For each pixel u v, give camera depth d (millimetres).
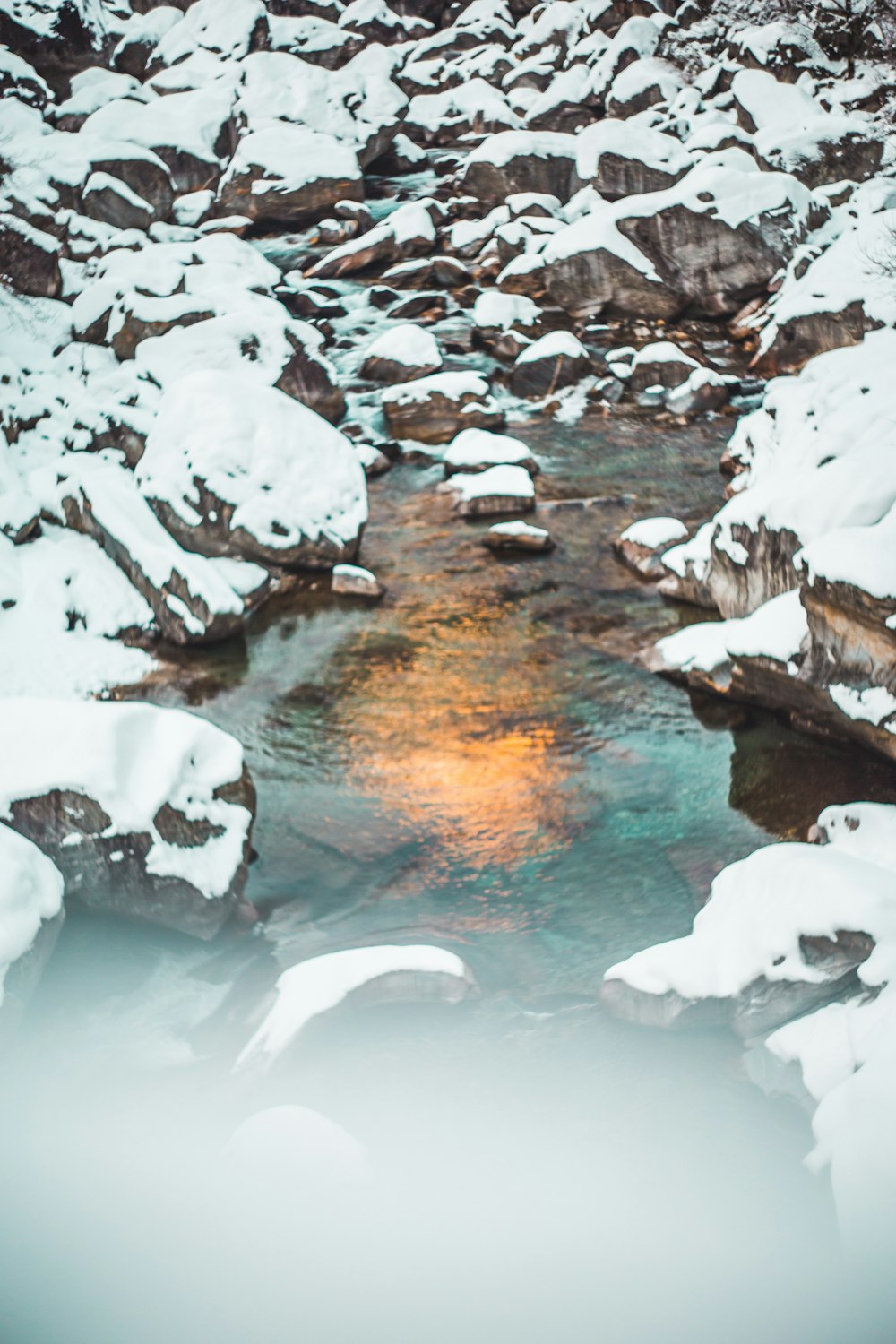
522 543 11328
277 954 6086
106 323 14688
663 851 6863
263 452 10883
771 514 8727
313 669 9281
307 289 18422
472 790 7566
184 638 9664
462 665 9242
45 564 10156
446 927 6281
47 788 5883
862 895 5211
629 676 8945
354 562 11125
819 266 15695
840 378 10797
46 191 17906
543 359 15422
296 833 7168
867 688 7270
